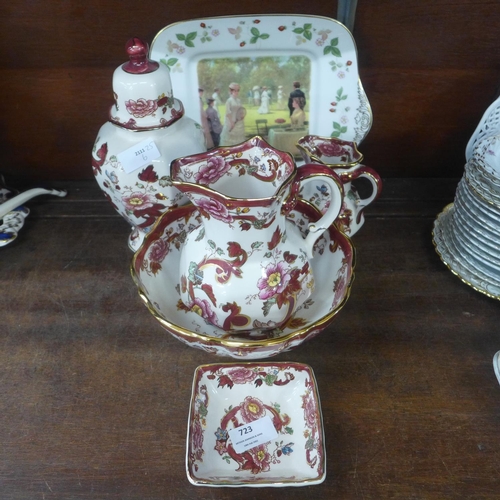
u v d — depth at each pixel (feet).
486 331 2.37
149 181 2.29
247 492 1.78
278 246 1.89
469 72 2.94
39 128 3.14
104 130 2.33
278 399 2.08
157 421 2.02
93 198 3.24
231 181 1.94
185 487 1.81
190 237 2.04
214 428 1.99
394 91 3.03
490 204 2.24
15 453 1.91
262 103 2.90
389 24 2.76
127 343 2.33
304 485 1.72
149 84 2.12
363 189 3.30
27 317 2.45
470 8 2.68
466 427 2.00
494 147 2.38
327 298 2.11
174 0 2.67
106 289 2.60
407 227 2.97
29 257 2.79
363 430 1.99
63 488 1.81
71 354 2.28
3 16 2.67
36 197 3.22
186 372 2.21
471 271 2.46
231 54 2.74
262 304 1.87
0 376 2.19
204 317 1.96
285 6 2.72
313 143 2.61
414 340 2.34
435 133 3.22
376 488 1.80
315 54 2.75
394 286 2.60
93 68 2.90
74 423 2.02
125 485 1.82
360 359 2.26
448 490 1.80
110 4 2.66
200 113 2.92
